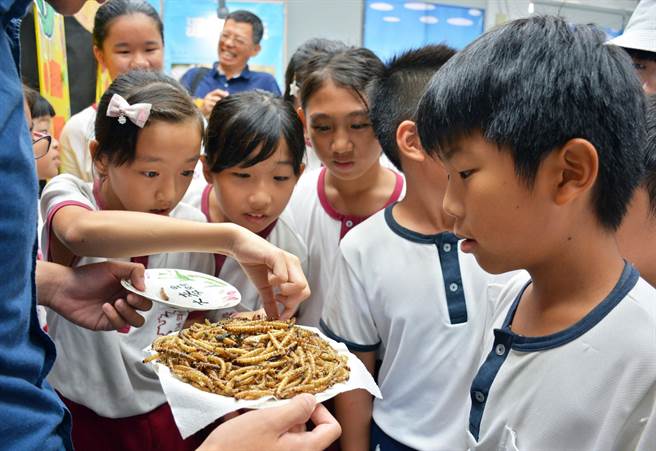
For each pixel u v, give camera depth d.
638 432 0.62
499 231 0.66
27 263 0.62
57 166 1.97
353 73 1.41
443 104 0.68
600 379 0.65
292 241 1.45
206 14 3.53
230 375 0.81
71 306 1.03
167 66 3.54
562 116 0.61
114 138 1.16
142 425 1.24
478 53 0.67
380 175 1.59
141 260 1.29
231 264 1.38
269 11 3.67
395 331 1.14
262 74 3.25
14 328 0.60
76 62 2.62
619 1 3.07
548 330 0.71
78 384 1.20
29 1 0.62
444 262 1.12
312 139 1.48
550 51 0.63
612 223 0.67
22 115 0.61
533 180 0.63
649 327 0.63
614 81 0.63
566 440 0.67
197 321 1.33
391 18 3.94
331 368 0.86
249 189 1.31
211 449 0.70
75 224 1.04
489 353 0.79
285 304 1.02
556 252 0.68
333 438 0.78
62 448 0.67
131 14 1.89
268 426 0.72
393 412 1.14
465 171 0.68
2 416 0.58
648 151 0.81
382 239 1.19
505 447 0.72
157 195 1.18
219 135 1.30
